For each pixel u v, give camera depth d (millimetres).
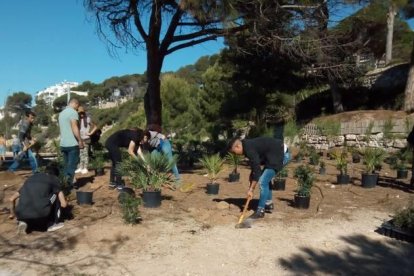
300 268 4805
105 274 4543
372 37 18344
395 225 5961
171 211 6914
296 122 24734
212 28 11734
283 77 21516
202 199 7875
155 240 5559
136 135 8398
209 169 8492
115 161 8406
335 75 16109
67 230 5891
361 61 23234
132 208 6160
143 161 7238
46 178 5879
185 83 41656
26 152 11188
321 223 6492
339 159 10297
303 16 11055
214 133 23172
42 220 5805
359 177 11039
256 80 22156
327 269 4793
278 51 12508
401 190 9180
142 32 12492
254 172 6301
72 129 8047
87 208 6949
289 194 8602
